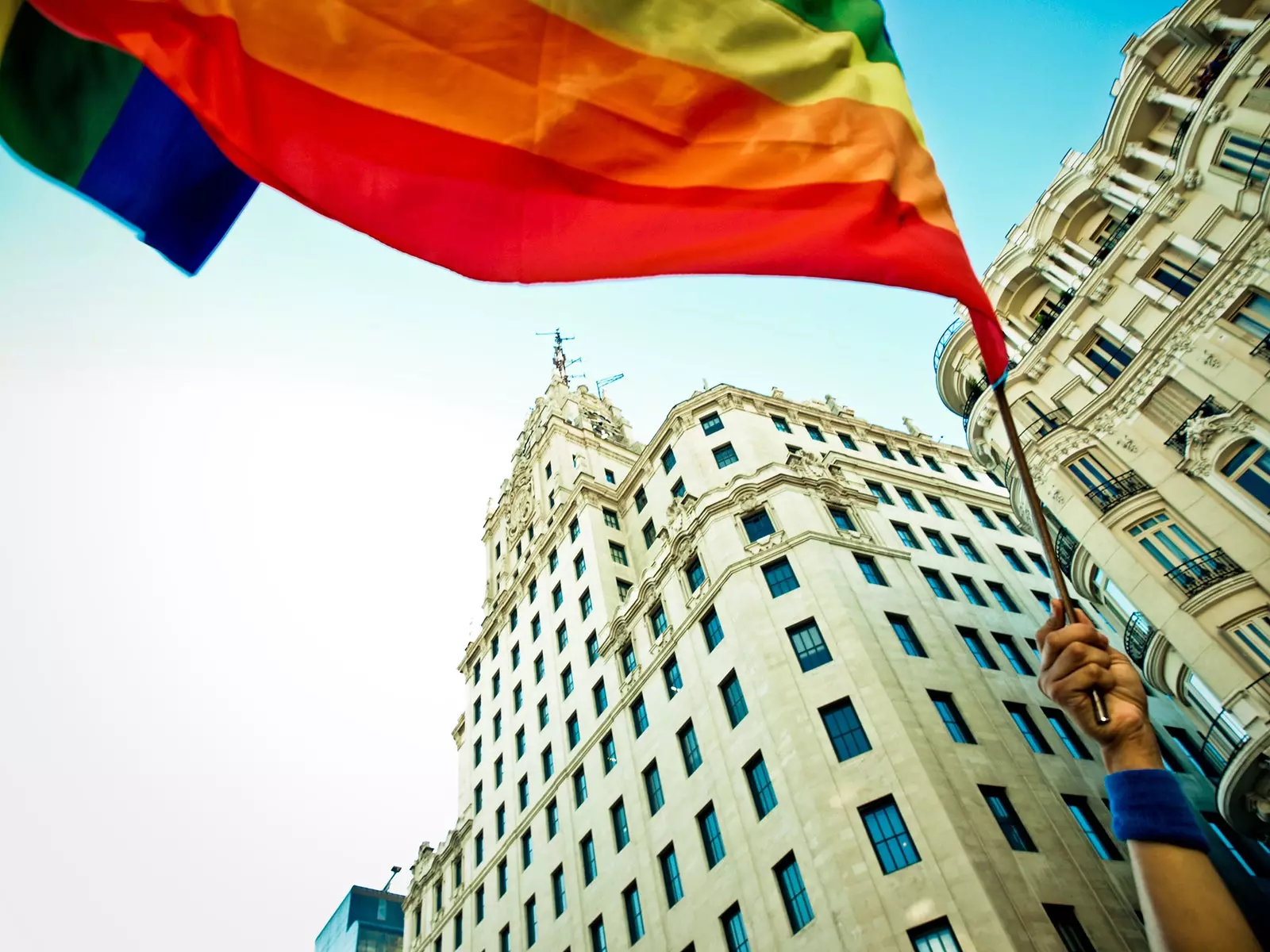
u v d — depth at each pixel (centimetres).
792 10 818
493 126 721
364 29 724
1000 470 3700
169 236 707
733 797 2950
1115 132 3294
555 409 6675
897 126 766
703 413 4681
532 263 689
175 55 649
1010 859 2458
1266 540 2483
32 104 648
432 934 4825
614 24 776
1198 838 420
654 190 724
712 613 3531
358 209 680
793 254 692
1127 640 2938
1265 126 2594
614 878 3366
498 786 4738
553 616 4888
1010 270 3669
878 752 2697
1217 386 2658
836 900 2422
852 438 5053
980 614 3766
